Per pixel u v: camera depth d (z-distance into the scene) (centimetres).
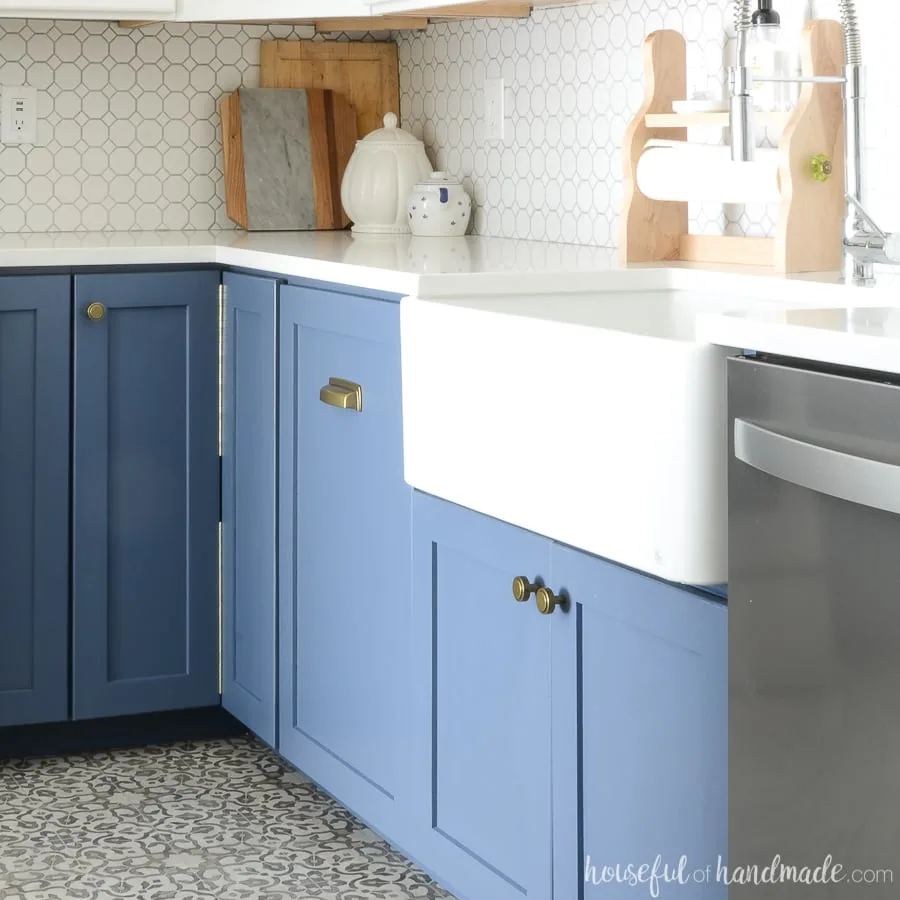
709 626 155
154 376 291
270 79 352
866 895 128
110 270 286
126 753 302
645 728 168
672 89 248
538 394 177
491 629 200
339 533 249
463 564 207
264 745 307
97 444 289
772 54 232
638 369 158
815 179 223
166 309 291
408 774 228
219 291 294
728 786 146
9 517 285
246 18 311
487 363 189
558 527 176
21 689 290
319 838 258
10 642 288
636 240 249
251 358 281
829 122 224
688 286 229
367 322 232
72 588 291
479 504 195
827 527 129
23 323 281
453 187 322
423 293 216
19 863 247
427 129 353
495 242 306
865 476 123
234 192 348
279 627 276
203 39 348
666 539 156
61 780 286
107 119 342
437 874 220
